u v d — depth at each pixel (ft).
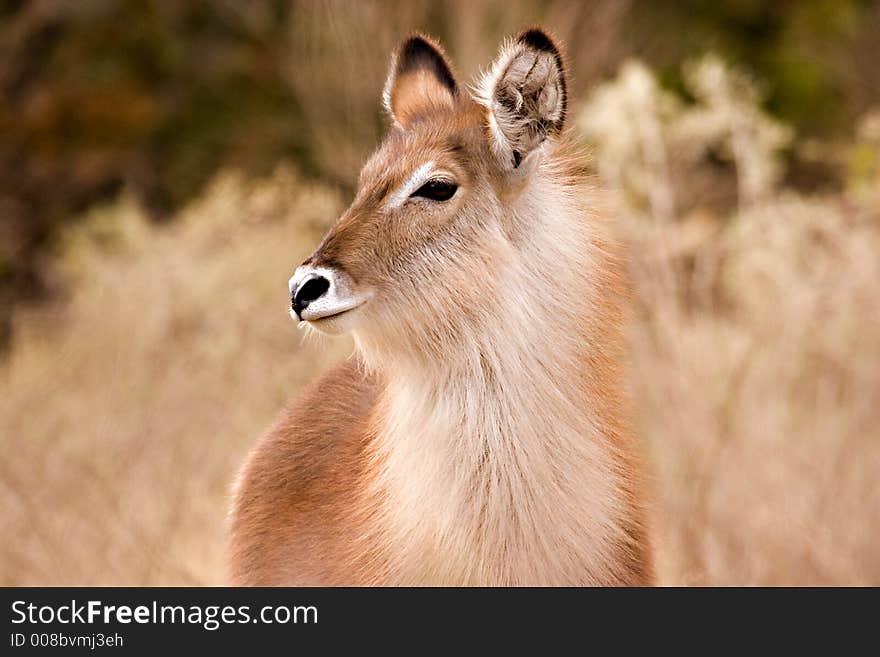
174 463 43.86
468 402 23.65
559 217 24.93
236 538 28.04
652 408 38.60
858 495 37.63
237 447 44.60
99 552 39.81
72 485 42.65
